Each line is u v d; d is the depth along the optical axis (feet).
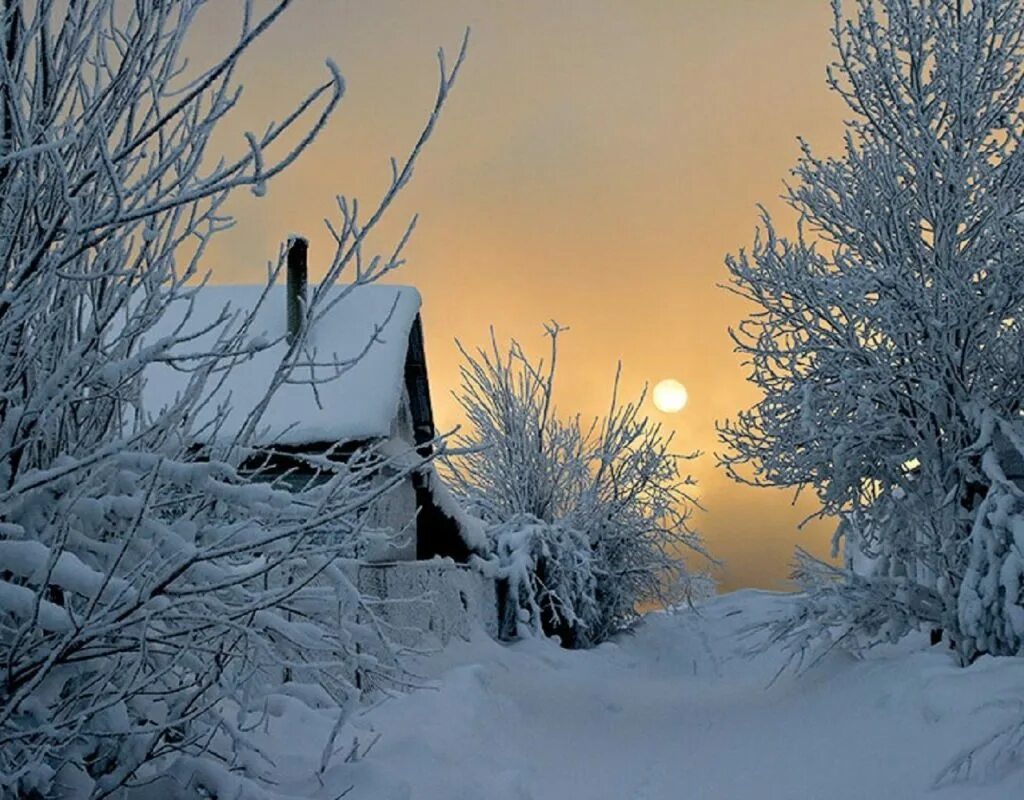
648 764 26.94
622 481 68.49
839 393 36.40
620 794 23.35
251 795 14.44
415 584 39.60
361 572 33.06
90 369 12.50
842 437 35.88
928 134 35.35
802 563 38.01
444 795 18.66
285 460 36.86
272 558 12.82
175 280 12.73
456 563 52.60
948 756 21.45
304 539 13.02
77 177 11.64
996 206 33.99
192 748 15.80
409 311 42.65
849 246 37.11
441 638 42.34
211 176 9.76
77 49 11.83
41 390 11.79
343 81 9.20
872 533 36.96
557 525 63.82
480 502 68.44
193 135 11.41
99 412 13.52
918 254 35.76
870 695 30.27
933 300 34.83
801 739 27.89
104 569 12.67
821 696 33.19
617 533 67.41
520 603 59.98
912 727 24.91
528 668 45.44
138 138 10.71
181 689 12.95
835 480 36.40
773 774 24.35
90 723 12.57
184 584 12.52
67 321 12.78
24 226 11.68
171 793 14.12
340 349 40.86
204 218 12.85
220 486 12.89
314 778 17.15
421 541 51.31
